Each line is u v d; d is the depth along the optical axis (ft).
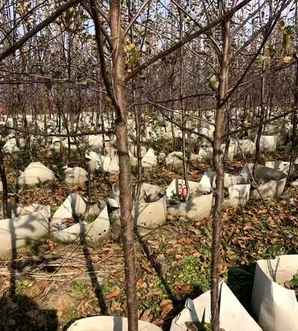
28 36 3.65
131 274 6.12
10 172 23.34
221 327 9.10
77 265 12.69
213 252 7.40
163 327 10.23
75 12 7.00
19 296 11.29
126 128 5.49
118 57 5.04
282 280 10.64
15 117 27.17
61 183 21.16
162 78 19.94
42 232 14.21
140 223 15.05
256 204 17.72
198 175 22.99
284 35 6.29
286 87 30.91
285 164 22.41
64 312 10.76
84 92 23.68
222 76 6.52
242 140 27.30
